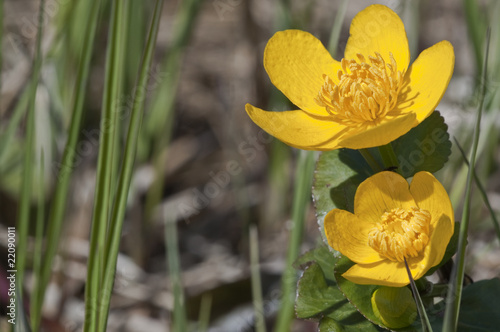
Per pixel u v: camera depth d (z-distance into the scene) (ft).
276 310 1.61
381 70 1.24
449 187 1.62
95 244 1.29
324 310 1.22
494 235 1.69
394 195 1.21
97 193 1.29
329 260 1.25
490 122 1.53
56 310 1.66
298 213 1.45
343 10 1.49
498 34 1.63
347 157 1.27
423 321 1.17
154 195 1.85
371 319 1.19
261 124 1.22
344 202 1.25
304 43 1.28
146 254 1.90
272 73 1.27
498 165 1.87
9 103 1.95
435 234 1.16
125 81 1.65
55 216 1.45
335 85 1.25
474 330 1.21
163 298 1.73
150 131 1.82
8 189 1.83
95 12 1.39
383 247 1.20
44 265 1.44
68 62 1.69
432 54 1.24
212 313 1.63
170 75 1.83
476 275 1.64
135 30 1.66
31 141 1.42
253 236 1.49
